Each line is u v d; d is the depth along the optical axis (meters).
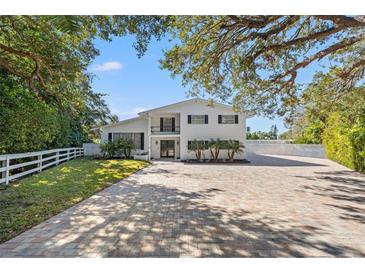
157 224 4.54
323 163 16.75
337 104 11.16
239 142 18.95
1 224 4.43
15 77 11.05
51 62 7.35
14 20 6.34
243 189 7.88
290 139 29.48
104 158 19.33
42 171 11.32
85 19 5.12
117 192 7.29
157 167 14.41
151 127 20.86
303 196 6.90
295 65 8.00
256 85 9.08
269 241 3.83
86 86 11.27
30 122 11.75
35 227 4.32
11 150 11.47
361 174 11.48
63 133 17.30
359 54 8.73
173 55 7.77
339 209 5.59
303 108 11.77
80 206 5.71
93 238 3.87
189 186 8.34
